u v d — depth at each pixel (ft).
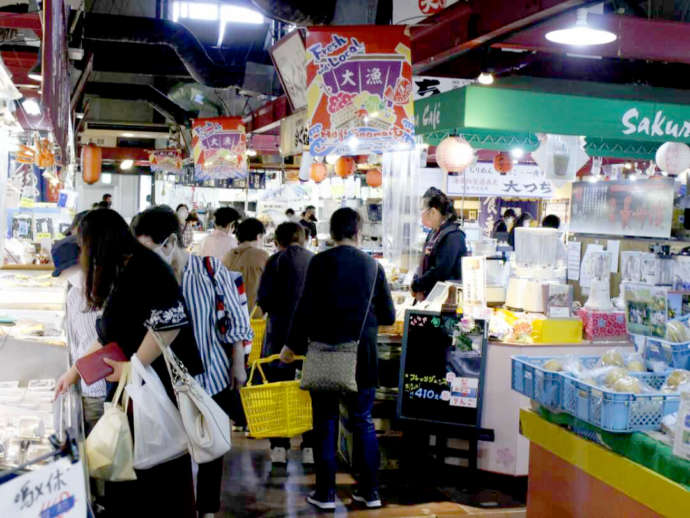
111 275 9.61
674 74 26.58
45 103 9.25
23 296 14.82
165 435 9.37
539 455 11.64
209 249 23.84
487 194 35.04
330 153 17.17
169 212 11.75
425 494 15.17
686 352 10.96
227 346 12.62
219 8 57.52
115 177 93.61
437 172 35.68
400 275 26.66
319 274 13.85
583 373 10.54
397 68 17.06
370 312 14.26
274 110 37.83
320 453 14.21
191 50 39.45
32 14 16.99
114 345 9.29
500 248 33.88
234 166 40.91
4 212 13.28
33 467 5.65
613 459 9.52
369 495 14.32
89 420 11.66
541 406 11.48
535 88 19.92
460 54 21.89
